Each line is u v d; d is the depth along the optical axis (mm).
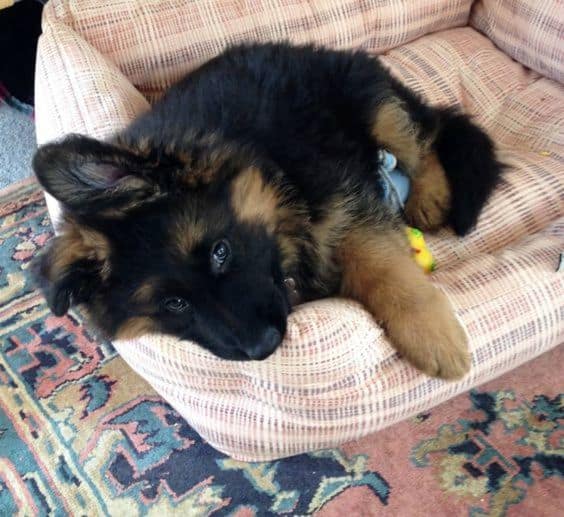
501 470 673
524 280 633
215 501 695
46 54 802
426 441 704
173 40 853
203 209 544
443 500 662
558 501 646
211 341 557
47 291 567
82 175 483
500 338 618
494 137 899
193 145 560
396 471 688
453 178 736
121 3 842
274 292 566
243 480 706
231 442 665
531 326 626
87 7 835
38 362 856
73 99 738
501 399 724
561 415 704
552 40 899
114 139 564
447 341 585
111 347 856
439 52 958
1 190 1134
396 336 597
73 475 737
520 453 683
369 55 805
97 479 730
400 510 661
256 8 882
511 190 754
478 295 625
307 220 627
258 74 705
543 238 681
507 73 951
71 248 568
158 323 588
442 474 679
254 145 607
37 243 1026
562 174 773
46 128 774
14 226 1063
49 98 769
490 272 641
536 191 757
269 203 589
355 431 621
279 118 656
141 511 699
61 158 470
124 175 503
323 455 710
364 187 671
